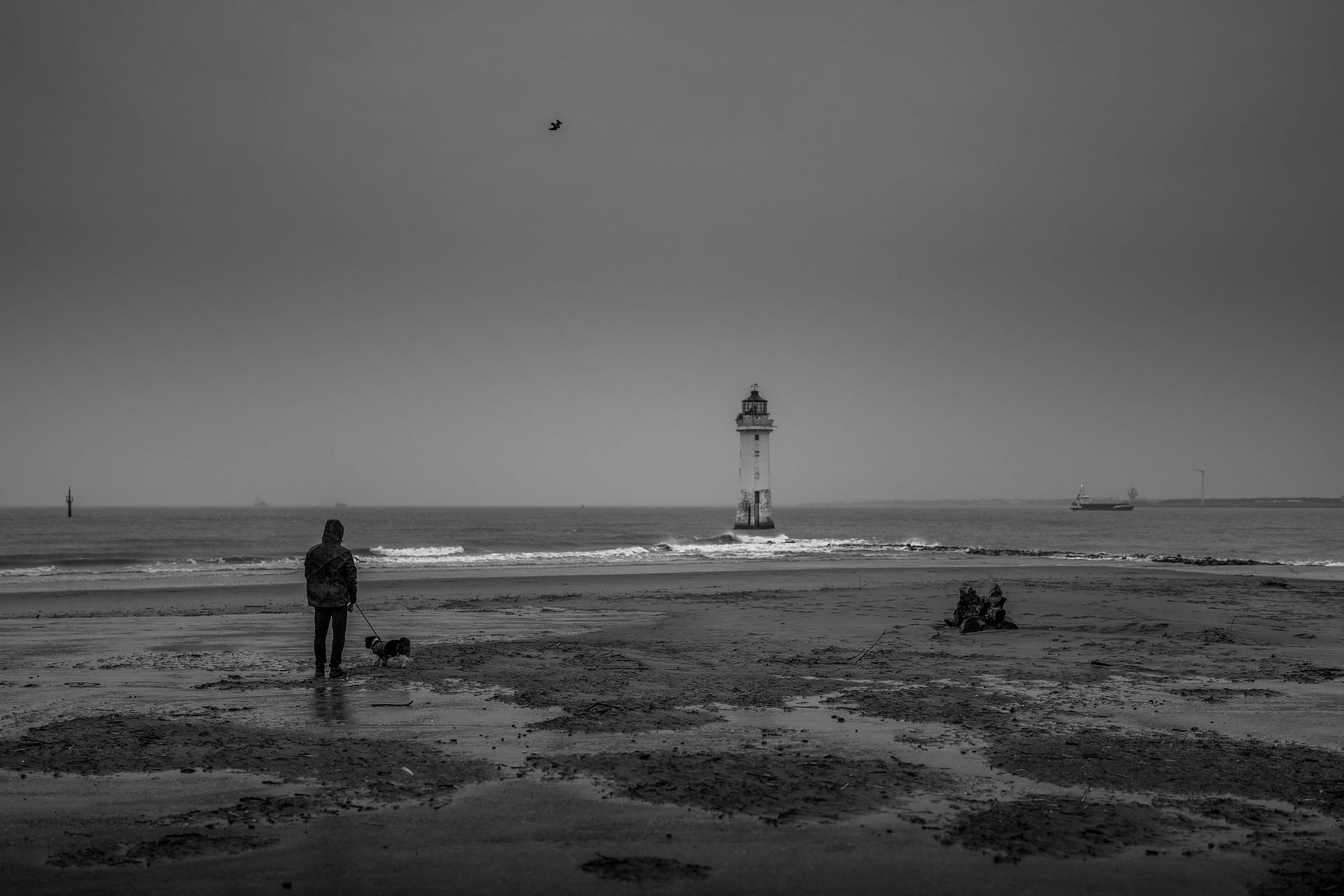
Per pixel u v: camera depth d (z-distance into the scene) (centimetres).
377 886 525
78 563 5066
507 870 548
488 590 2906
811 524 16800
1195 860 575
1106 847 596
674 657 1430
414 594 2742
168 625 1873
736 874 545
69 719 951
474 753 815
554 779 733
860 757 808
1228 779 749
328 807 661
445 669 1280
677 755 810
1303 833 626
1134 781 742
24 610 2294
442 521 17612
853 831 620
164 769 755
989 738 884
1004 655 1452
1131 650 1502
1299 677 1252
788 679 1222
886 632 1753
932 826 631
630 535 10775
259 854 571
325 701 1055
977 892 523
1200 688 1166
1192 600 2366
